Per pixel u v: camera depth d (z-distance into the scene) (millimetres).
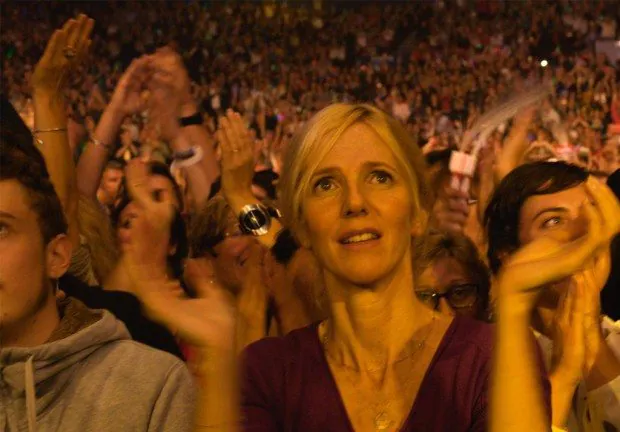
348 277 1734
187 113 4164
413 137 1826
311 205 1759
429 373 1721
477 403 1688
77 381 1685
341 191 1752
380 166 1744
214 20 25875
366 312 1760
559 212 2502
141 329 2570
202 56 24438
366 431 1721
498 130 6207
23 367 1624
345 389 1757
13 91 23062
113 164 5145
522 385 1551
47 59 2602
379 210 1731
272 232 2723
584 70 20859
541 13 24672
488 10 25328
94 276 3004
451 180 3574
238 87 22531
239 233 2666
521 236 2561
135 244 1953
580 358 2129
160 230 1967
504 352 1566
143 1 25938
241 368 1784
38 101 2613
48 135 2596
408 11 26188
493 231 2639
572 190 2521
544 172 2533
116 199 4688
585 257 1594
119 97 3846
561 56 23391
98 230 3053
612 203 1630
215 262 2652
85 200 3102
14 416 1639
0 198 1621
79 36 2633
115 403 1675
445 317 1812
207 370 1563
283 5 26062
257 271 2598
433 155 3691
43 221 1674
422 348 1764
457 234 2680
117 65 24875
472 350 1730
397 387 1739
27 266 1645
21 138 1694
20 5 25297
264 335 2527
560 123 13797
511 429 1537
